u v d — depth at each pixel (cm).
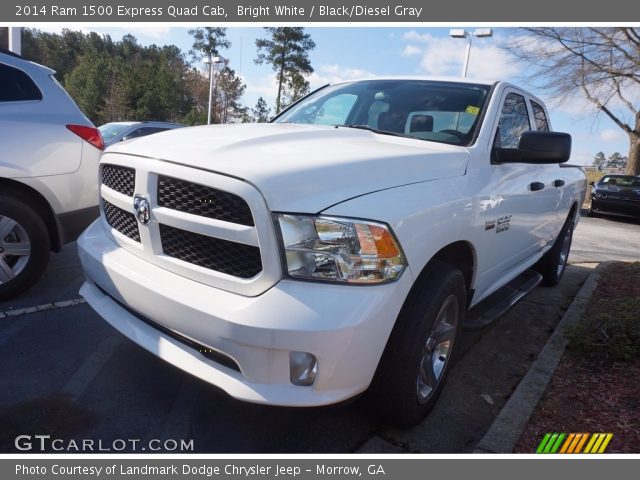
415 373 235
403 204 218
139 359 308
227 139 236
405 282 214
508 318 437
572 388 298
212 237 207
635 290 515
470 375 326
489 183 294
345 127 326
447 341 270
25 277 378
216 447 234
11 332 329
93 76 5038
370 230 201
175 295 211
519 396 284
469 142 306
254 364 196
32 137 367
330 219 196
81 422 244
